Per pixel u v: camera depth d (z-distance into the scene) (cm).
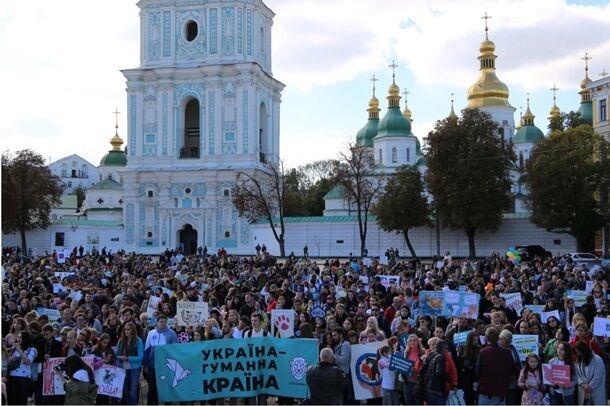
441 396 1798
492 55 13500
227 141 10062
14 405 2000
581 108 13488
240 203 9500
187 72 10194
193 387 2028
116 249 10319
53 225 10169
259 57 10675
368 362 2016
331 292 2988
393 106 13362
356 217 9694
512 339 1927
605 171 8025
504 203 8738
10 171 9850
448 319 2562
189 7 10288
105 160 17038
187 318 2539
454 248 9331
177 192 10150
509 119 13412
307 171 16812
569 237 8950
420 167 12975
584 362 1808
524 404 1834
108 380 1983
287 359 2033
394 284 3250
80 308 2400
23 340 2041
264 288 3459
